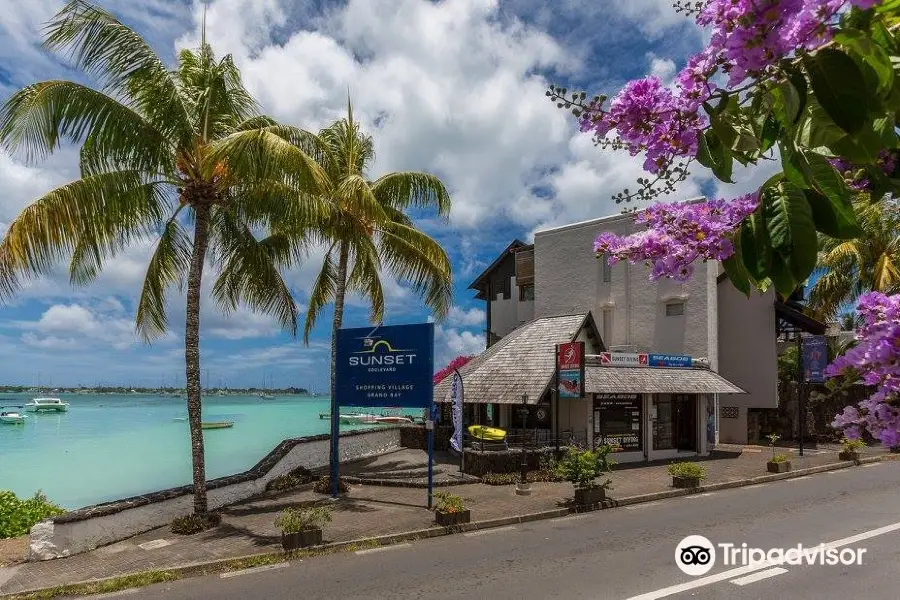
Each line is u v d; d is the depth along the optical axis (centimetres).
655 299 2409
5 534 1135
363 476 1592
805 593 716
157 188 1134
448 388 2047
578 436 1898
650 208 237
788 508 1234
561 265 2689
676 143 195
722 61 174
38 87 919
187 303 1144
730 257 210
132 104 1103
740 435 2456
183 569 857
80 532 954
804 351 2109
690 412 2158
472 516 1165
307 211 1165
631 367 2017
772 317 2402
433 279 1691
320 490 1415
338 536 1017
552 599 713
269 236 1576
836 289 2400
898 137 181
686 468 1483
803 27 143
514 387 1798
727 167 198
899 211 1709
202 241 1151
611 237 245
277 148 1028
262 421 6500
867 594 708
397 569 854
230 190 1188
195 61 1191
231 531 1064
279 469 1538
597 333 1997
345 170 1631
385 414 7288
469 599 720
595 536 1026
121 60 1019
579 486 1309
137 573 841
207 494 1223
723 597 708
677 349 2338
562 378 1623
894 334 180
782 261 179
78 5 960
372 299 1823
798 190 178
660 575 796
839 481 1603
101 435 4416
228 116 1207
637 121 196
